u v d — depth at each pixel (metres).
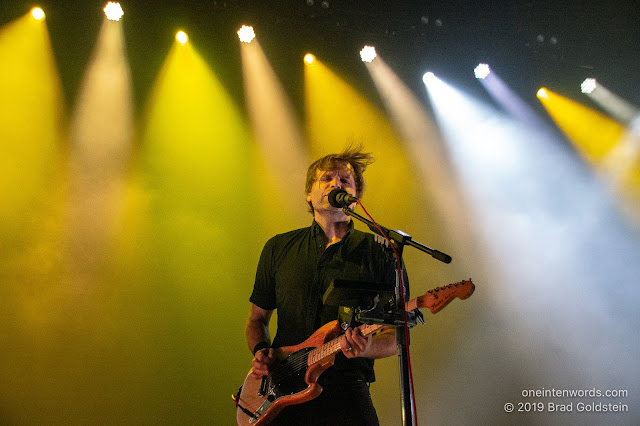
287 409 2.86
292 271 3.12
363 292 2.29
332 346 2.59
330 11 7.58
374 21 7.73
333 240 3.17
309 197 3.39
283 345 3.02
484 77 8.12
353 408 2.77
